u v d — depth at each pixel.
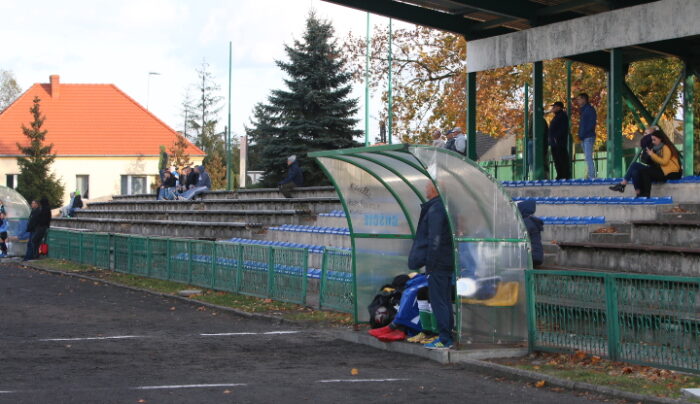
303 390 7.56
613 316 8.48
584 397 7.35
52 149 58.88
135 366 8.86
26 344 10.46
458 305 9.45
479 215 9.58
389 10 19.62
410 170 10.74
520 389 7.73
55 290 18.38
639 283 8.19
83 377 8.16
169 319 13.29
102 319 13.24
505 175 28.56
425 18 20.52
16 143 56.75
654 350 8.06
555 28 19.28
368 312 11.34
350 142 46.81
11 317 13.45
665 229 12.57
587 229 13.77
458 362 9.23
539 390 7.69
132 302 15.90
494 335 9.61
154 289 17.91
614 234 13.34
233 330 11.97
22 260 28.53
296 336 11.36
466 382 8.09
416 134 38.41
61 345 10.40
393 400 7.16
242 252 16.45
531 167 22.48
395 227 11.51
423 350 9.66
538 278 9.43
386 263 11.49
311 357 9.63
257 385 7.79
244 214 25.38
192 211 29.44
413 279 10.48
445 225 9.59
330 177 11.20
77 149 59.59
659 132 15.07
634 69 31.36
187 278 18.81
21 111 61.56
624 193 16.25
